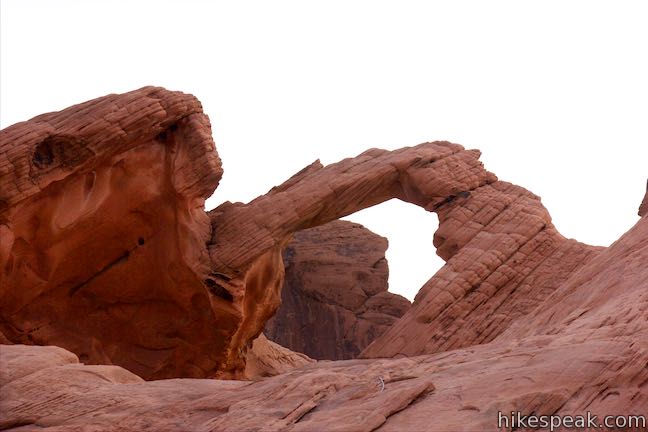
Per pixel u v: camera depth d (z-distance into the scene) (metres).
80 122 25.81
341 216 30.19
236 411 14.39
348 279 40.91
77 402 15.93
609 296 17.33
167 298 27.77
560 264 28.47
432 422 12.16
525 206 30.19
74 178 26.25
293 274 40.88
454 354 15.57
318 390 14.44
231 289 26.78
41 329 27.06
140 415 15.22
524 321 20.25
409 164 30.19
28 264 26.27
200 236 27.22
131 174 26.89
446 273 28.28
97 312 27.95
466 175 30.83
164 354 27.80
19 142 25.08
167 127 27.08
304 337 40.50
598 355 12.88
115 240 27.33
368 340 39.91
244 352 30.23
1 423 15.48
